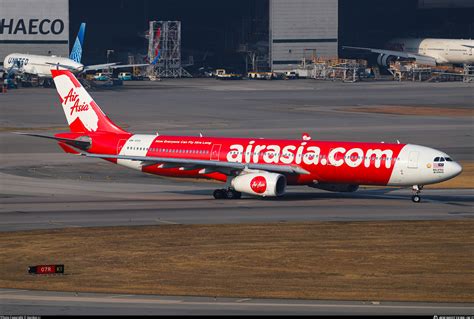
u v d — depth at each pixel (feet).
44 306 437.17
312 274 521.24
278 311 426.92
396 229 654.53
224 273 523.70
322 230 650.84
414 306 440.04
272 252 579.89
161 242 610.65
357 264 547.08
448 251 582.76
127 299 454.40
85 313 420.36
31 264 548.72
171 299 455.22
